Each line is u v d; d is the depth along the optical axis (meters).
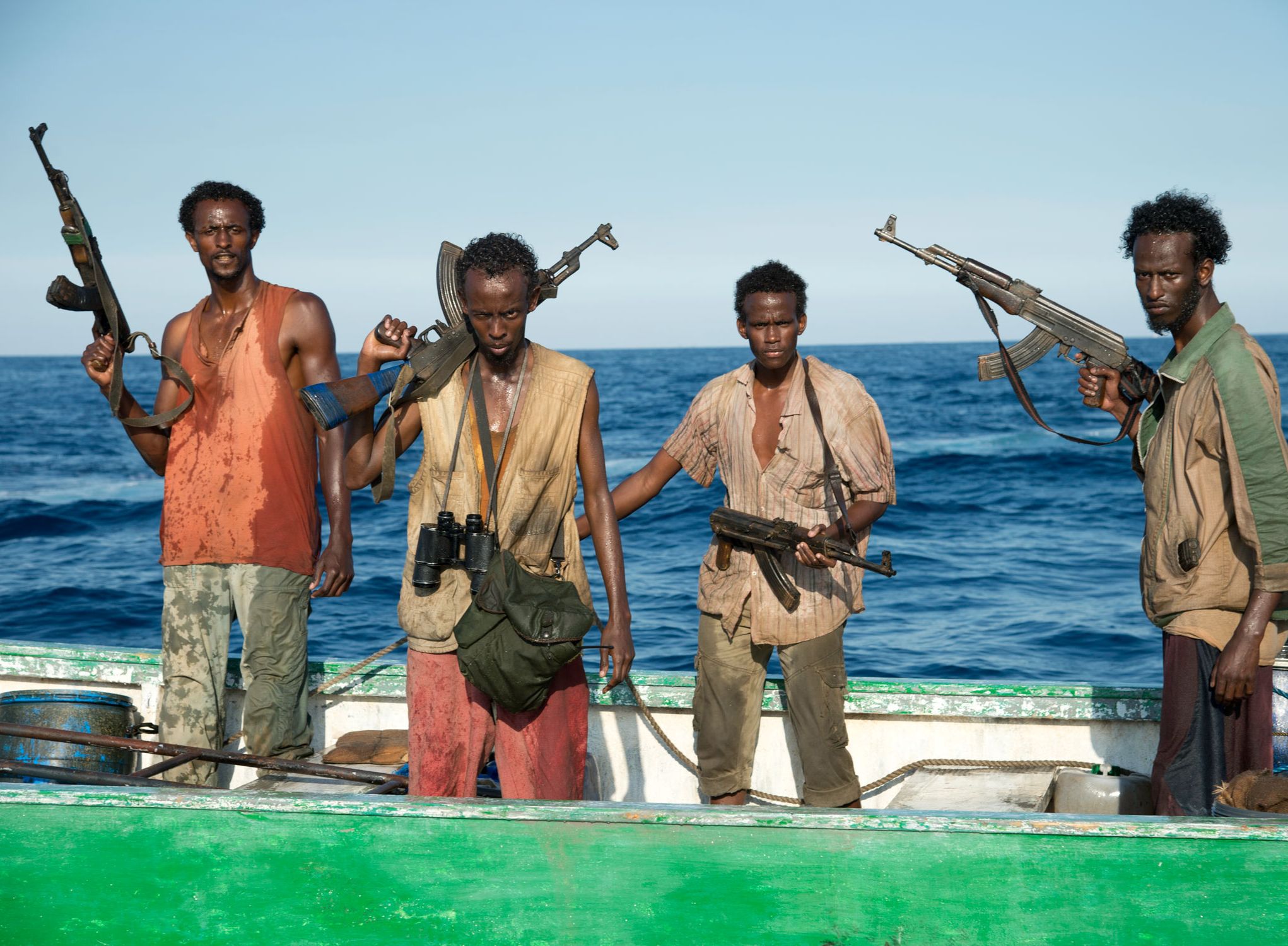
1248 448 3.28
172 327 4.31
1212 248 3.44
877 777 4.66
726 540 3.99
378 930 3.04
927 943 2.95
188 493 4.10
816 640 3.94
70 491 21.92
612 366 100.06
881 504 3.95
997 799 4.13
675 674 4.69
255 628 4.11
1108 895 2.90
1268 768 3.45
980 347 174.75
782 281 3.83
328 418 3.35
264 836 3.04
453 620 3.40
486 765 4.23
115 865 3.06
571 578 3.59
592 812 2.99
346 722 4.89
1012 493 20.17
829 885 2.96
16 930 3.09
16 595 11.89
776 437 4.00
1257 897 2.87
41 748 4.25
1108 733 4.50
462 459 3.44
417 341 3.50
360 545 14.78
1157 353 94.81
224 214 4.02
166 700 4.20
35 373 92.69
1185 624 3.47
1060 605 11.33
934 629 10.38
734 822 2.96
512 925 3.02
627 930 3.01
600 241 3.74
